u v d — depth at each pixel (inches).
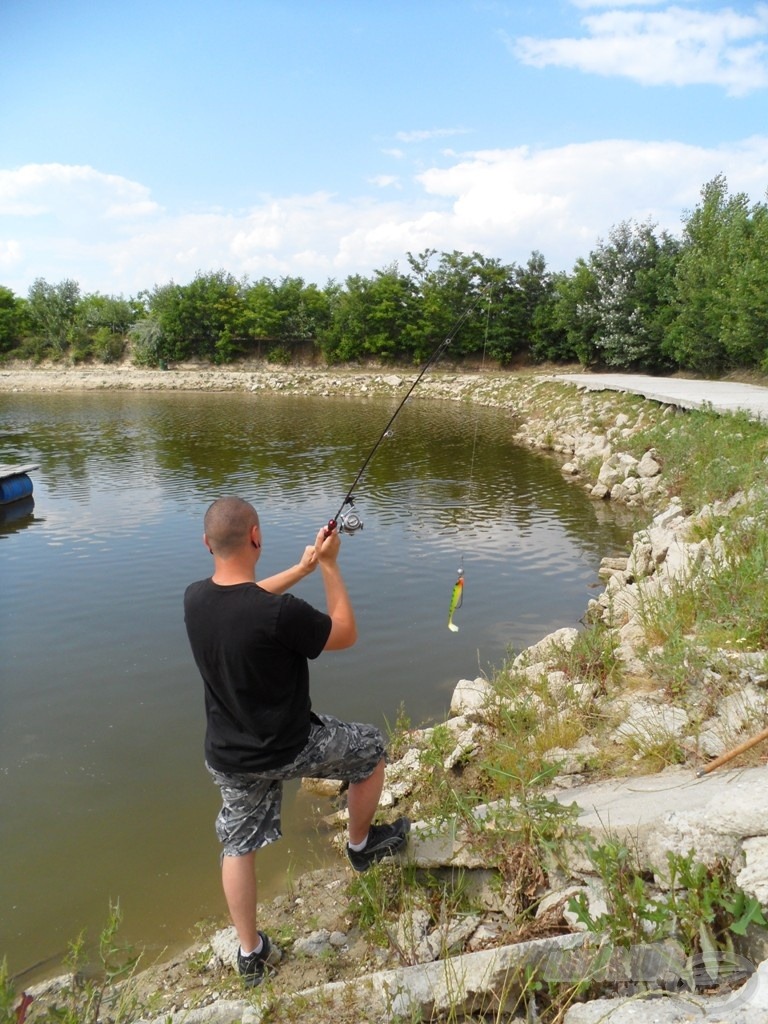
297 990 127.3
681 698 177.8
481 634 295.9
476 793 169.2
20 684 259.6
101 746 219.5
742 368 1023.0
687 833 115.7
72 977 133.4
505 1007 110.7
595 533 455.2
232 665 122.5
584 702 191.6
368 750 137.3
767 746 142.3
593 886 125.0
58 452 801.6
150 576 379.2
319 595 345.1
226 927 149.9
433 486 608.4
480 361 1771.7
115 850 174.9
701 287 1061.8
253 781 128.8
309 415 1188.5
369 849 146.7
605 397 876.0
